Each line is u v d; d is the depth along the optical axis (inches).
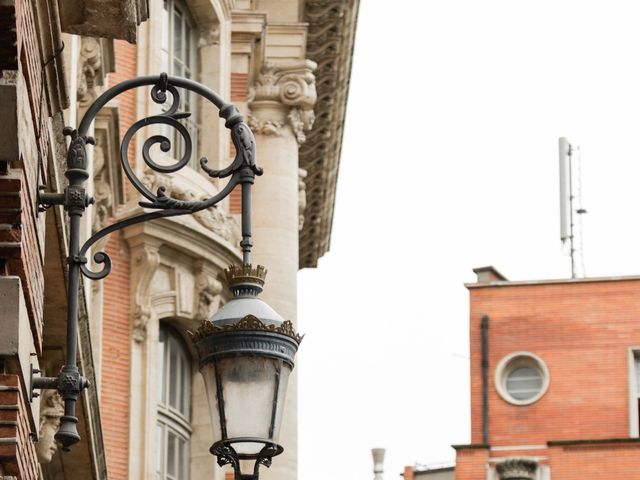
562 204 2315.5
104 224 1152.2
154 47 1378.0
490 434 2185.0
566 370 2198.6
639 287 2214.6
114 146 1110.4
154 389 1318.9
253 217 1561.3
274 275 1550.2
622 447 2134.6
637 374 2188.7
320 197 1995.6
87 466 1041.5
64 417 594.2
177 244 1339.8
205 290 1365.7
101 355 1283.2
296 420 1528.1
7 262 550.9
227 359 638.5
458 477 2167.8
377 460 2294.5
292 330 647.1
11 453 536.4
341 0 1654.8
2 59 536.7
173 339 1381.6
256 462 637.9
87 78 1019.3
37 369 600.1
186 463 1389.0
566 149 2341.3
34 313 577.6
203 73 1482.5
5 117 527.5
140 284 1322.6
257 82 1577.3
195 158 1438.2
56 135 738.2
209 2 1475.1
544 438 2171.5
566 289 2229.3
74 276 607.8
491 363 2215.8
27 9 560.4
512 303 2231.8
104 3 679.7
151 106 1364.4
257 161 1572.3
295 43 1587.1
